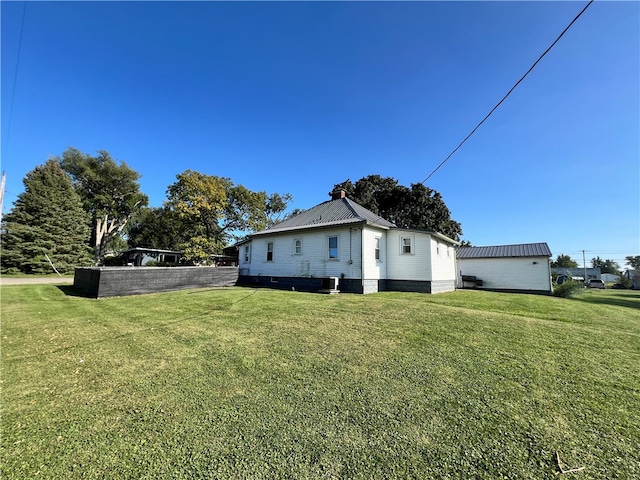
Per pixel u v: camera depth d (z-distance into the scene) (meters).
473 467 1.80
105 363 3.74
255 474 1.74
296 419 2.37
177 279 12.68
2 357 3.98
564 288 14.97
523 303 9.65
